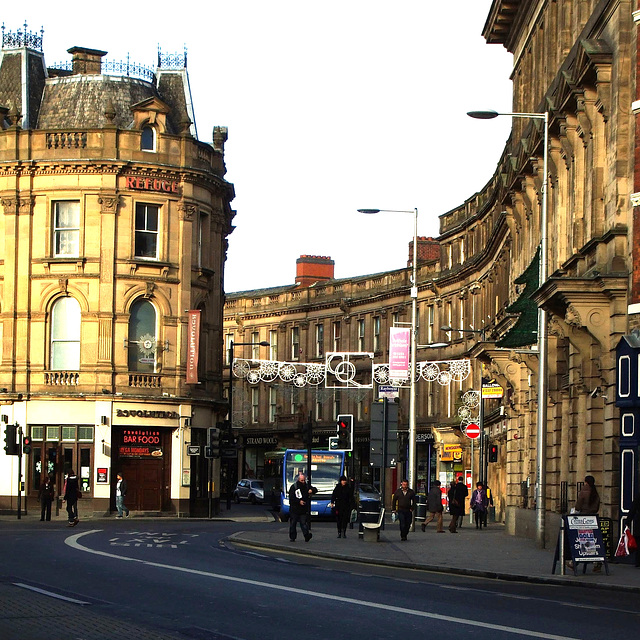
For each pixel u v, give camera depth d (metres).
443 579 26.97
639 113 32.03
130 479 64.19
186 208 66.62
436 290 90.81
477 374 81.81
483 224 81.25
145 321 65.56
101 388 63.56
